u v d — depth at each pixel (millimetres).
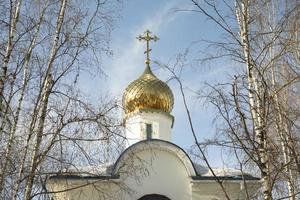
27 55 11867
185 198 18531
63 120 10828
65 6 12328
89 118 11000
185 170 18938
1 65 11602
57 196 15867
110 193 16141
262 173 9930
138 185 18391
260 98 10547
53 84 11203
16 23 11953
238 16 11914
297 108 12148
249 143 10344
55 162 10781
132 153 14664
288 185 11500
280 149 10992
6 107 10938
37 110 11109
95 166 11516
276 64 12258
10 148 10867
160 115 23953
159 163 18984
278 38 11594
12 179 10648
